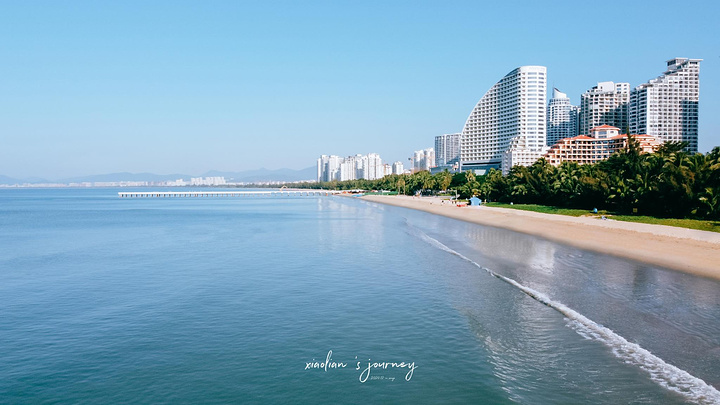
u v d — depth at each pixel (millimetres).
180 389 18109
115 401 17297
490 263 41312
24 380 19172
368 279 36281
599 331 22406
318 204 188125
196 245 60062
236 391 17844
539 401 16094
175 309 28891
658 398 15961
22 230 85625
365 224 88500
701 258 38906
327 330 24281
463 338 22375
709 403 15594
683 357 19141
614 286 30984
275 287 34219
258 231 77062
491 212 107125
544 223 75875
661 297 27922
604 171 94125
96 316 27812
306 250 53219
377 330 24031
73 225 96375
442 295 30453
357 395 17281
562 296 28922
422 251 50500
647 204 73562
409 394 17188
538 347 20812
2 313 28625
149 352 21875
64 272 42031
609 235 56156
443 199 176375
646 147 181625
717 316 24062
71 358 21344
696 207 64312
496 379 17953
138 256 51094
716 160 65250
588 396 16281
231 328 25016
